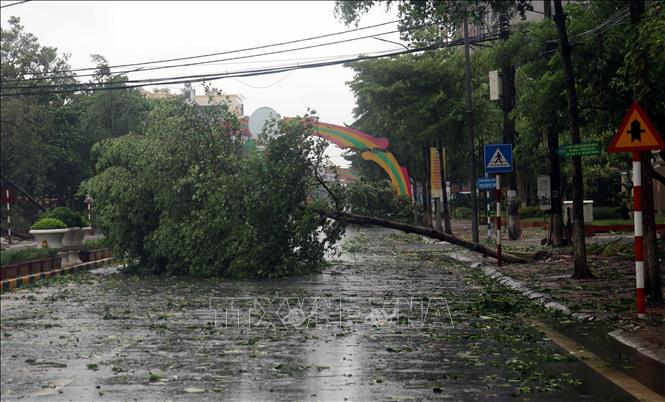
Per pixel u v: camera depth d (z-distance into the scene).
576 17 21.73
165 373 8.75
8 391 7.85
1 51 44.38
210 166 22.59
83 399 7.53
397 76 41.31
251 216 21.84
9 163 43.66
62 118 47.81
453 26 18.66
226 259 22.19
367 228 61.75
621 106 20.22
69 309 14.69
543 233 42.59
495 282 19.56
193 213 22.08
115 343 10.77
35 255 23.02
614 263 22.66
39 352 10.08
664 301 14.03
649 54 14.24
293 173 22.14
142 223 23.58
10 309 14.73
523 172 55.78
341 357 9.68
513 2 17.89
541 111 21.78
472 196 33.53
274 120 22.97
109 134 49.00
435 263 25.94
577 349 10.24
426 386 8.05
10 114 42.56
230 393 7.76
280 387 8.02
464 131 41.56
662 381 8.30
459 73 40.88
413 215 55.31
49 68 46.25
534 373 8.65
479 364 9.20
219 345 10.59
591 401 7.42
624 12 19.20
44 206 48.62
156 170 22.77
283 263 21.77
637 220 12.50
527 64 25.20
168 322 12.83
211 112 23.77
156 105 24.34
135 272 23.75
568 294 15.95
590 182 49.22
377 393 7.74
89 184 23.66
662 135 16.56
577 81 20.77
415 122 41.41
